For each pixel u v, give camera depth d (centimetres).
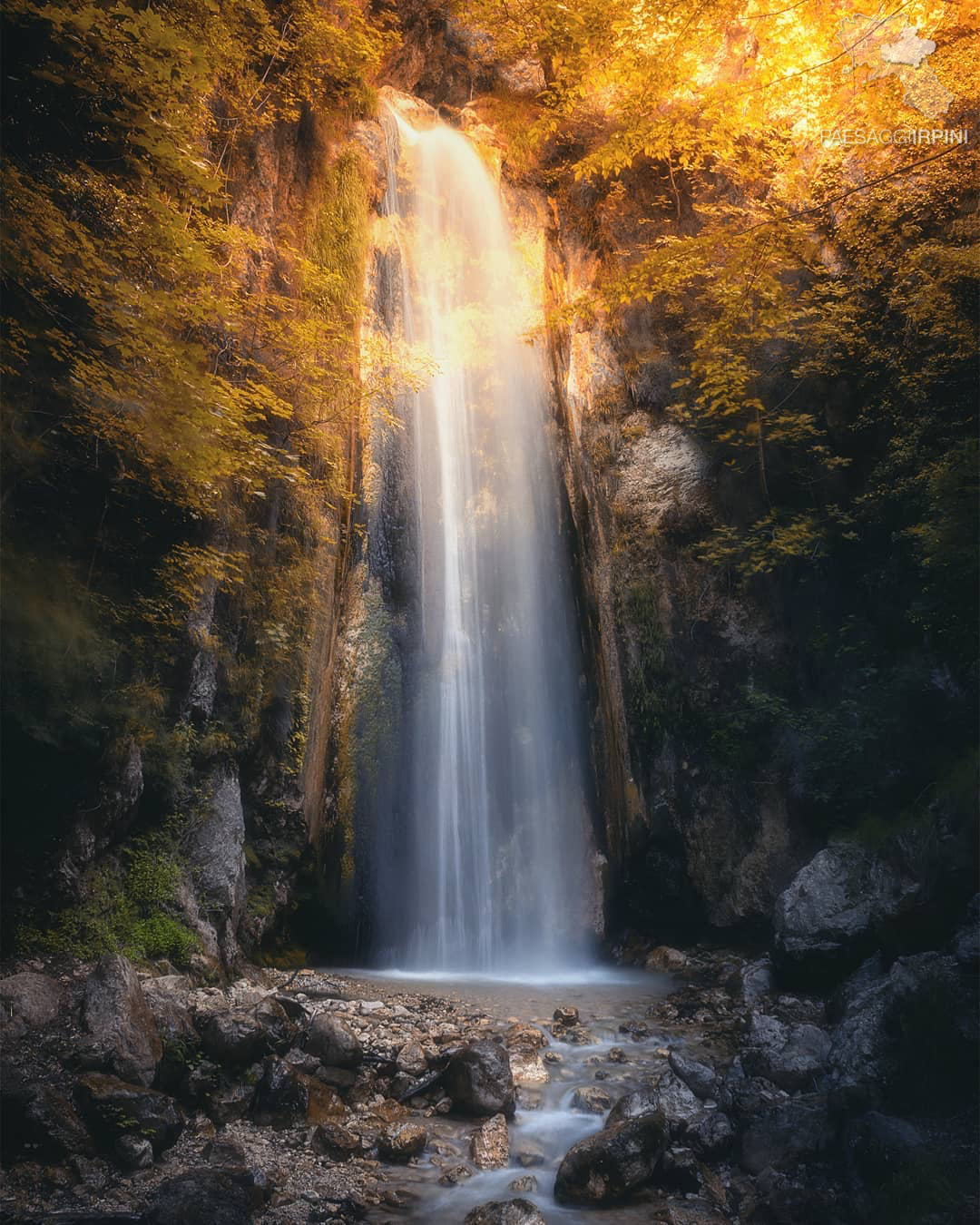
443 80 1484
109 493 753
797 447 1265
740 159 1286
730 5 1017
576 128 1444
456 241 1348
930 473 1010
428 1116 599
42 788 659
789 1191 504
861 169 1181
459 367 1302
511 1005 880
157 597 771
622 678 1329
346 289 1067
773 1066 653
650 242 1441
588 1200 507
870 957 806
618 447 1423
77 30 650
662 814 1253
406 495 1168
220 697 868
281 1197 482
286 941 966
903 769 1003
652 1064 716
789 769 1179
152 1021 562
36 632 645
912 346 1099
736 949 1164
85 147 746
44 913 642
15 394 676
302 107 1095
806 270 1227
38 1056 517
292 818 937
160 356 640
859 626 1149
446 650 1190
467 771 1173
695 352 1365
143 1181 468
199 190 830
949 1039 569
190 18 806
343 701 1067
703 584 1320
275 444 924
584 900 1220
